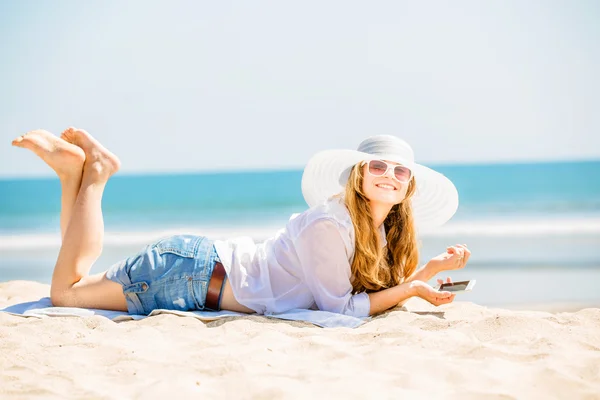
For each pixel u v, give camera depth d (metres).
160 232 17.05
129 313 4.28
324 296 4.20
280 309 4.22
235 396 2.74
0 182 38.84
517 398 2.67
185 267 4.21
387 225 4.54
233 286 4.20
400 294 4.23
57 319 3.98
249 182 36.38
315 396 2.72
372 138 4.35
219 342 3.52
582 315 4.05
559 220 15.67
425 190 4.68
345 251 4.20
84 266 4.34
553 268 8.16
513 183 32.44
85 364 3.17
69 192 4.45
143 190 33.69
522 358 3.16
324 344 3.41
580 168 39.22
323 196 4.73
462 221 15.97
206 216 21.78
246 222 19.17
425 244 11.61
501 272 7.94
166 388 2.78
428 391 2.77
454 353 3.26
